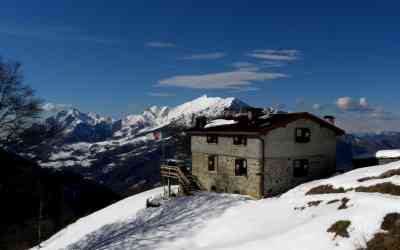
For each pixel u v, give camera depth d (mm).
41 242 46375
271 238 22562
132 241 31375
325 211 25500
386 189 28000
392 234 18453
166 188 56406
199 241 28438
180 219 35312
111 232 38188
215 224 31016
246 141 42250
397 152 42656
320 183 36375
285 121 41594
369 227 19625
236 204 36438
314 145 43906
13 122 31188
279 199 34688
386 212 20188
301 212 27672
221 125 48312
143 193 56000
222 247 25312
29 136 32094
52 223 56500
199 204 39406
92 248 33656
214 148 46750
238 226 29062
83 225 46406
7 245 47219
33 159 34344
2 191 44219
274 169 41281
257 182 40688
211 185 47062
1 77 30516
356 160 45875
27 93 31859
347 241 19344
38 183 60062
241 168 43062
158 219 37531
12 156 35906
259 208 32250
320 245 19922
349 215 21297
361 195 25422
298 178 42750
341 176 37062
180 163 53875
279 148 41594
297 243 20844
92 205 76125
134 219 40688
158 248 28172
